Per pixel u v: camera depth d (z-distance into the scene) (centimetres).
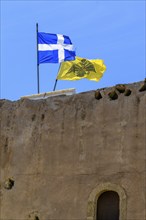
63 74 3734
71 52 3725
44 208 3139
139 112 3059
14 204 3219
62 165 3164
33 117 3325
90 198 3038
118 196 2994
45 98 3347
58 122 3247
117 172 3017
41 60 3650
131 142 3033
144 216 2894
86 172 3094
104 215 3005
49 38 3712
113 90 3153
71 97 3259
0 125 3388
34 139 3281
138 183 2956
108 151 3072
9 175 3281
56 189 3141
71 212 3067
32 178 3219
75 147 3161
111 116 3120
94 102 3192
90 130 3150
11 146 3325
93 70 3759
